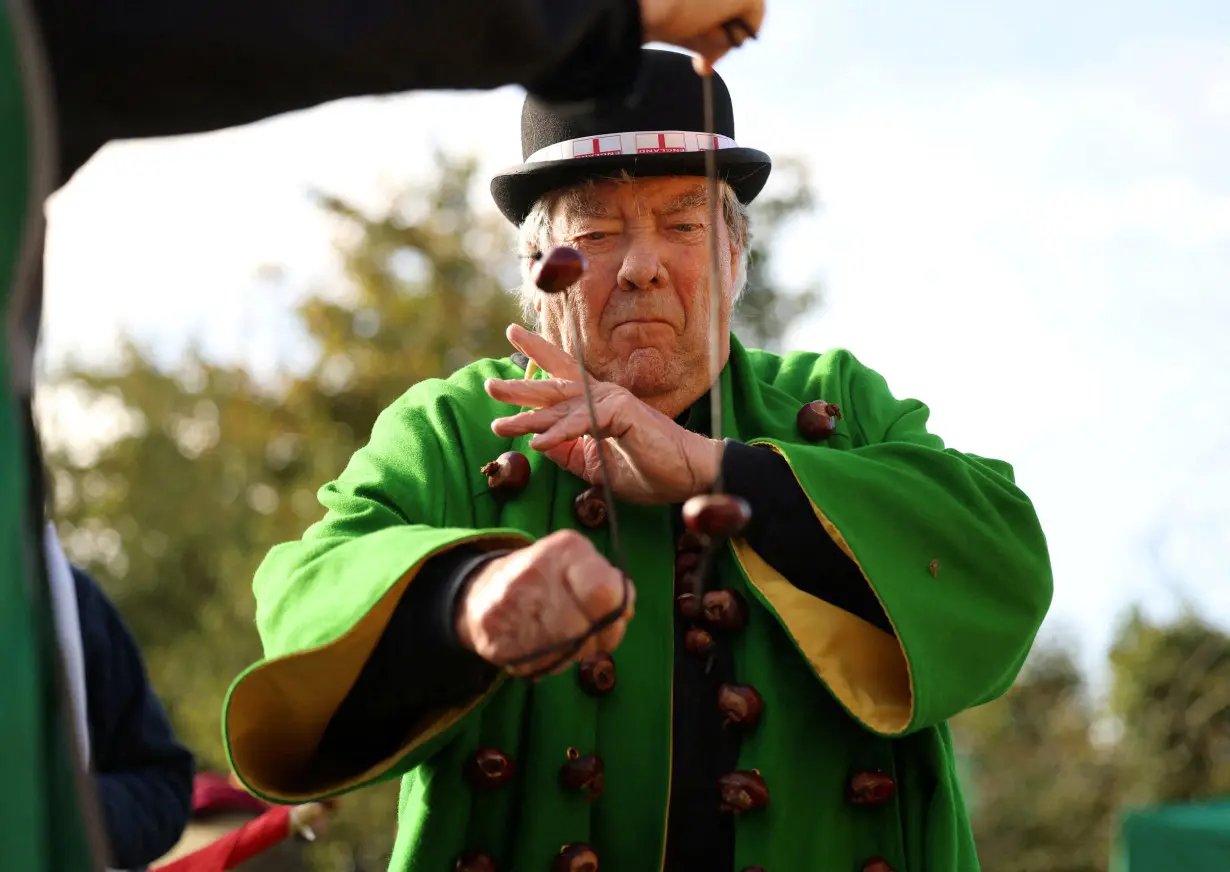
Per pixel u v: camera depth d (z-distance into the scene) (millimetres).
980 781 12133
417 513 2225
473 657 1866
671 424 2145
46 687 1286
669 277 2291
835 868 2139
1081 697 12609
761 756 2135
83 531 18625
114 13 1329
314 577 1997
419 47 1418
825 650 2100
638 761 2145
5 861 1143
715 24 1614
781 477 2139
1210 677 10742
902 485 2180
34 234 1242
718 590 2209
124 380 18625
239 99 1400
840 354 2561
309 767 2018
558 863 2076
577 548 1675
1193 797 10688
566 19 1488
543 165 2289
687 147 2279
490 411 2377
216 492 17859
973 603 2164
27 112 1222
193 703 14828
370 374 16328
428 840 2109
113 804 2703
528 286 2486
